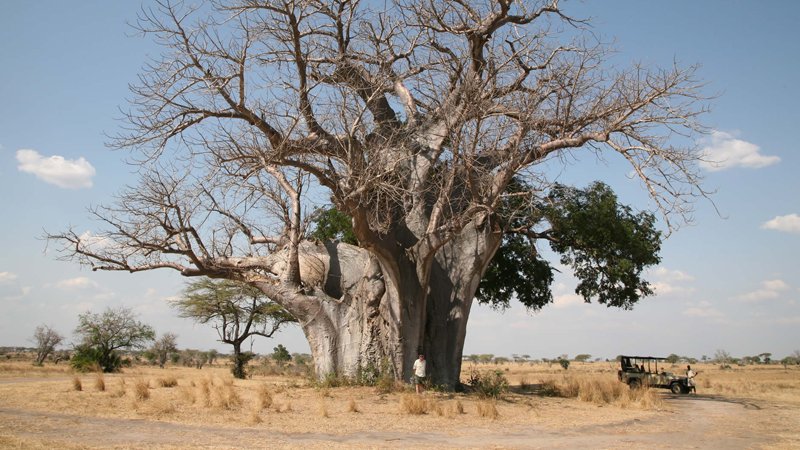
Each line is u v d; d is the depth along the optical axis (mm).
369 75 18234
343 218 24500
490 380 18188
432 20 18062
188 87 15734
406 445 10234
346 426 12047
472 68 17531
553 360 115312
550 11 18219
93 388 18484
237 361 34250
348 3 17750
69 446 9062
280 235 20062
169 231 17547
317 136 16109
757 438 12078
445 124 17344
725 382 35906
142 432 10781
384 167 16125
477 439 11070
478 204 16172
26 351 107250
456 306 18328
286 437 10711
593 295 23766
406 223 18531
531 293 24531
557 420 13805
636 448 10531
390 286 17562
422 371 16391
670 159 15281
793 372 60469
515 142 15930
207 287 34906
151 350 56656
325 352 18109
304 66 15766
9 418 12008
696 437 12047
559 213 22031
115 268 17672
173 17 15172
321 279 19250
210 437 10461
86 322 36844
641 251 22453
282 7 15359
